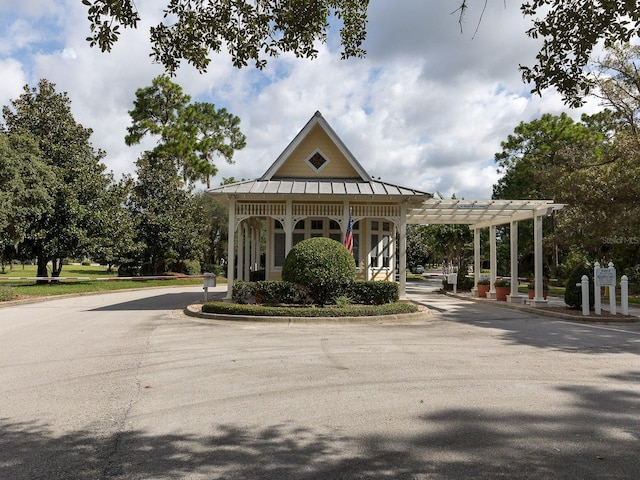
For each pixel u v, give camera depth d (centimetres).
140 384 641
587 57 529
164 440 446
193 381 654
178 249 3562
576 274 1558
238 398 576
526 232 3528
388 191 1694
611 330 1182
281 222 1717
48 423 493
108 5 469
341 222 1739
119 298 2139
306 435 458
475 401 565
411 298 2242
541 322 1324
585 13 501
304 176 1894
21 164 2019
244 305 1370
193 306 1566
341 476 372
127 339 1000
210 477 371
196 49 601
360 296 1514
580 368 738
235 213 1711
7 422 495
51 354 842
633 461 401
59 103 2717
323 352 855
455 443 438
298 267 1398
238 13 586
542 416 513
